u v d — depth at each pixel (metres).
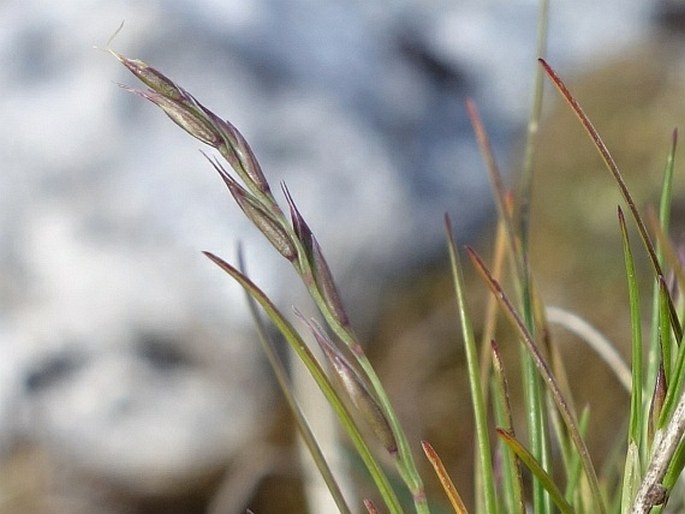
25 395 0.34
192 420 0.33
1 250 0.35
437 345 0.33
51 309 0.35
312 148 0.37
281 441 0.33
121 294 0.34
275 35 0.39
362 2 0.45
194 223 0.35
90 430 0.33
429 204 0.38
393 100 0.41
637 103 0.38
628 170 0.36
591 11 0.51
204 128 0.09
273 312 0.09
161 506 0.33
